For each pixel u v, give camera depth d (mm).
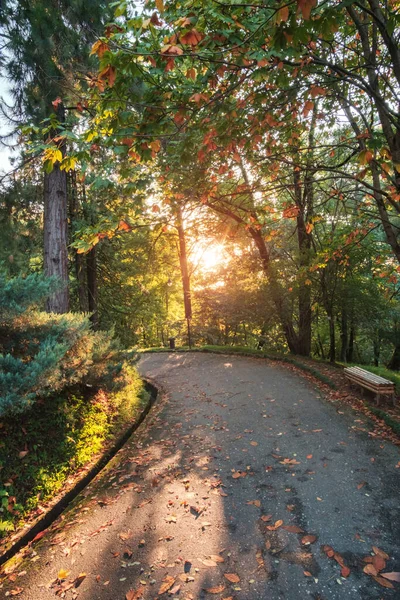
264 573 2818
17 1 6465
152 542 3283
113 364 6762
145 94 3498
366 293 11180
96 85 3258
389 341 16969
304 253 11031
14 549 3338
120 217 4605
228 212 9008
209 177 6359
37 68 6664
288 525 3379
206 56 3154
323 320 13758
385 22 3791
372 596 2547
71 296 16109
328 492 3887
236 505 3779
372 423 5734
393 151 4930
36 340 4656
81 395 6043
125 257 18266
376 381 6555
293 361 11328
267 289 12531
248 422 6320
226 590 2674
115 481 4520
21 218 9094
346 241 8203
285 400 7453
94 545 3301
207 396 8398
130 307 20297
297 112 5391
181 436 5926
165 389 9602
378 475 4156
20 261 8586
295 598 2570
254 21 2871
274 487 4074
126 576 2891
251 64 3436
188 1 2830
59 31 6668
